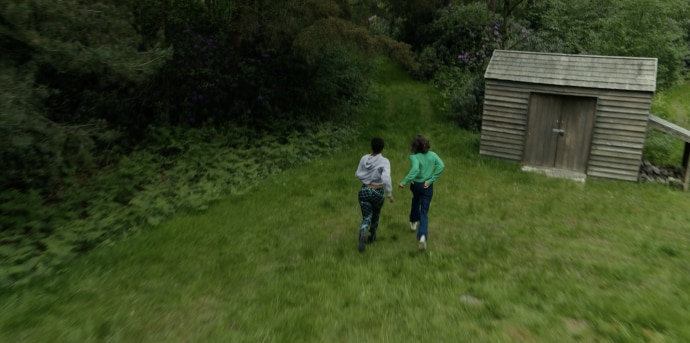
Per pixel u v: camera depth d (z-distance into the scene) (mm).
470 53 18703
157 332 4387
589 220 7781
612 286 5215
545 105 11375
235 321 4574
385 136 13734
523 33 18578
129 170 9859
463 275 5543
